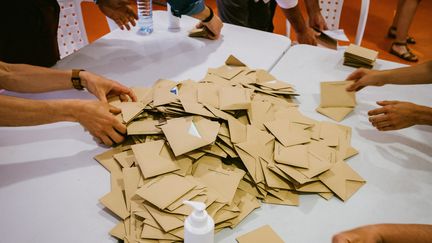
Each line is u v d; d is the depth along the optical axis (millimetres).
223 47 1612
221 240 809
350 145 1093
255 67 1471
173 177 889
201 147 974
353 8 4445
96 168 982
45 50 1602
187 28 1750
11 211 858
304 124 1112
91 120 1021
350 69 1501
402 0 3477
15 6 1413
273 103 1197
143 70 1420
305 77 1432
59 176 953
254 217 866
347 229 844
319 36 1776
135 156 942
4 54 1471
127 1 1595
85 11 4016
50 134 1089
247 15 2127
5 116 963
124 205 861
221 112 1073
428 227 768
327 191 932
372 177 989
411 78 1221
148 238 772
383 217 880
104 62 1462
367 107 1271
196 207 677
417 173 1007
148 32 1697
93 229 824
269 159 972
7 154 1011
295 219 866
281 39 1703
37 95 1242
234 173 935
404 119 1082
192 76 1388
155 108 1095
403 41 3375
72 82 1178
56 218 846
